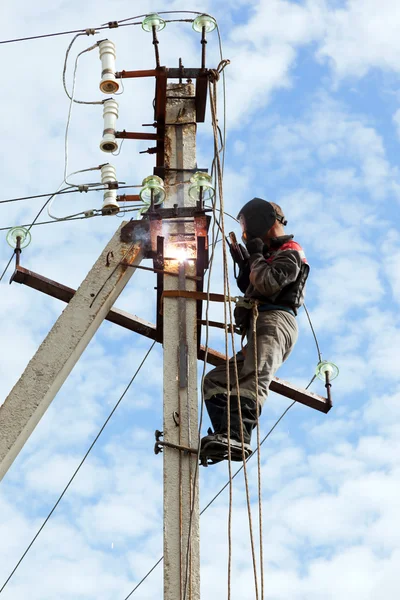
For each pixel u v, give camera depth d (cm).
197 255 1119
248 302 1110
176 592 951
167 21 1289
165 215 1137
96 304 1107
